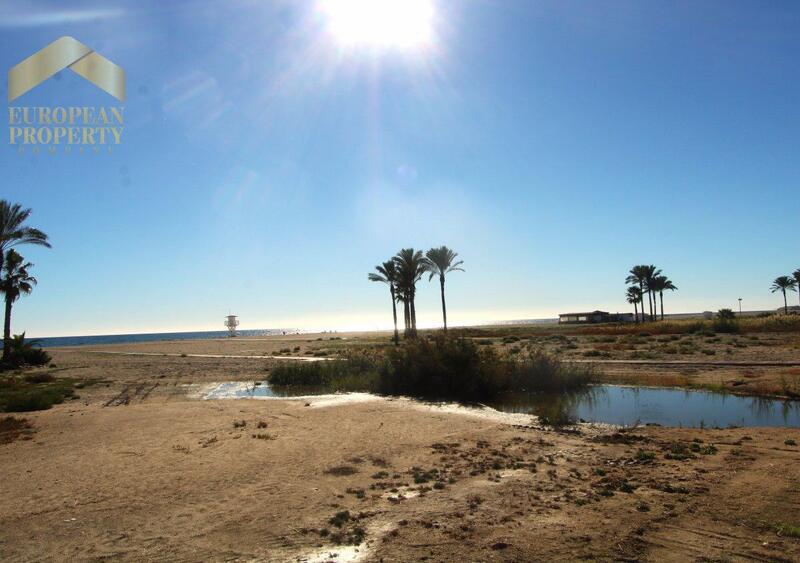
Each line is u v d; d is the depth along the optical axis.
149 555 5.08
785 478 6.94
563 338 45.56
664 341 39.06
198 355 45.09
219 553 5.12
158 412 14.16
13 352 34.47
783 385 16.22
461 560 4.83
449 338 20.00
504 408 15.22
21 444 10.47
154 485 7.38
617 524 5.60
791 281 109.31
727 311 58.16
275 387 22.98
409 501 6.60
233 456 9.05
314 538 5.47
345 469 8.20
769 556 4.74
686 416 13.40
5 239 35.94
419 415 13.27
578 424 12.09
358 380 20.64
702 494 6.50
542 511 6.07
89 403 18.34
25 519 6.10
